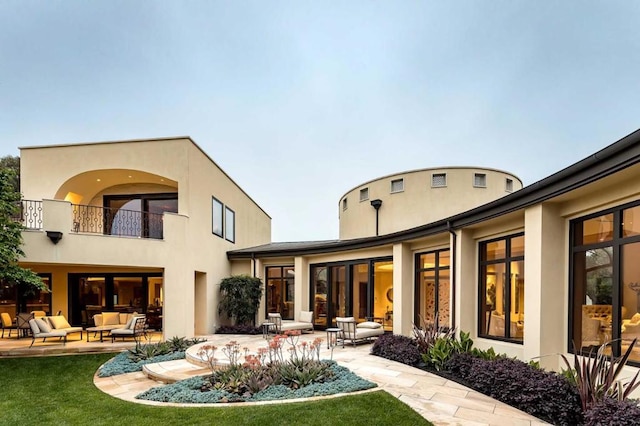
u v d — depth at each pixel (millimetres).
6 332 15164
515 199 7238
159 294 15398
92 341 12539
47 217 11695
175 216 13492
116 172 14367
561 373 5875
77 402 6641
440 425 4832
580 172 5695
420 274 11719
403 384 6656
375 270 13438
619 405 4293
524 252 7332
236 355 8719
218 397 6090
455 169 14242
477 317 9156
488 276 9031
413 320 11781
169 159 13992
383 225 15047
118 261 12406
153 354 10203
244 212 20500
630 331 5586
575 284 6605
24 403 6680
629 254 5641
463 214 8828
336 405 5453
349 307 14211
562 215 6773
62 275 15375
